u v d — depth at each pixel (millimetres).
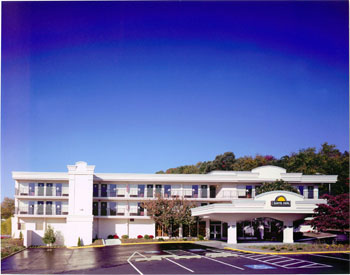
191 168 92562
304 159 70938
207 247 38375
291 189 49438
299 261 27500
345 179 62938
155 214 48219
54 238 46781
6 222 61188
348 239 38250
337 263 26609
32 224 50938
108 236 50781
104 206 51625
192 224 50812
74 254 36125
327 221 37656
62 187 51031
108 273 24391
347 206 37906
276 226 48031
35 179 50250
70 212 47219
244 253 32562
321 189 60406
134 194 51875
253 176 52312
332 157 70938
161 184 52375
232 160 88875
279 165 79000
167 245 41469
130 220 51719
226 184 52719
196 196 52406
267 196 39906
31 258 33812
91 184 47938
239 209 39406
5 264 30203
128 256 32281
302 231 48500
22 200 50969
